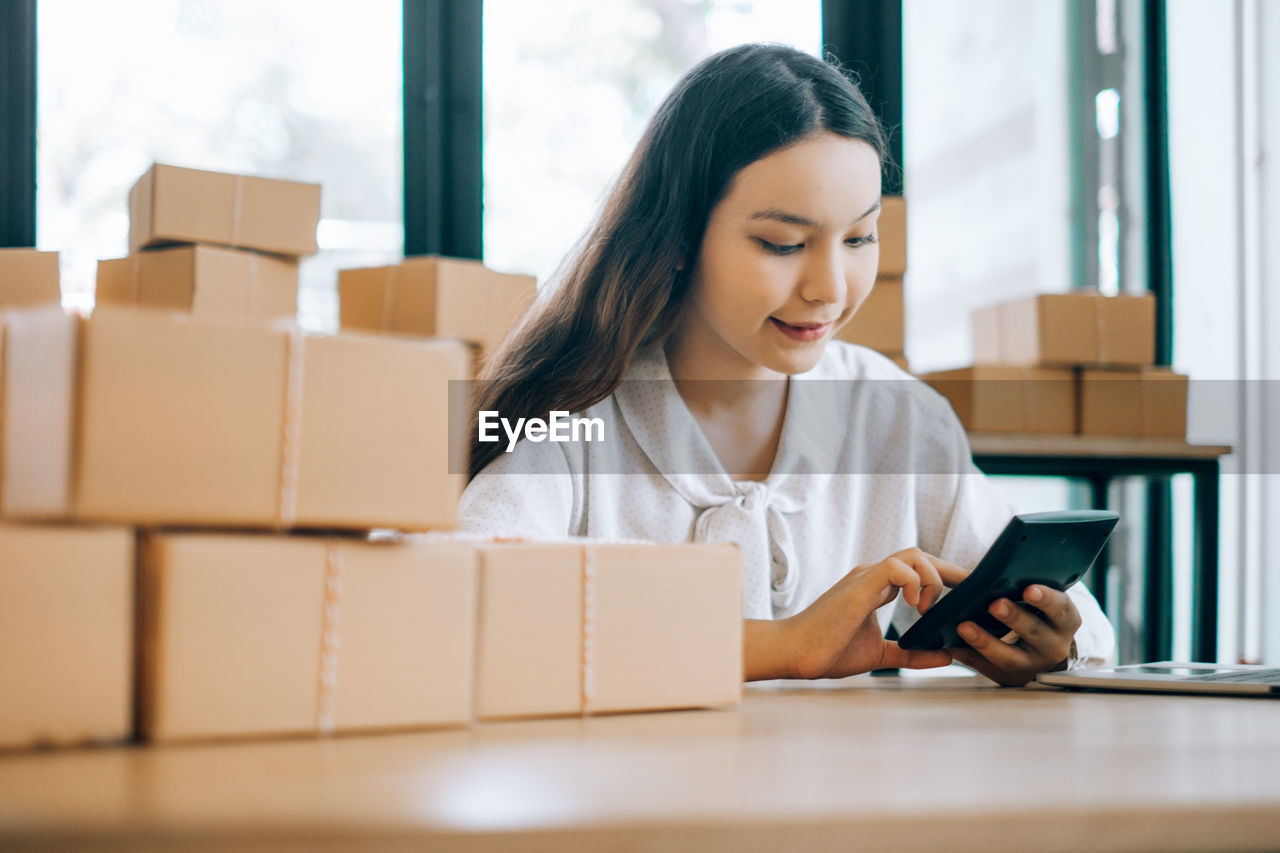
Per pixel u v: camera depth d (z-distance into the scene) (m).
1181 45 3.39
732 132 1.13
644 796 0.43
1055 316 2.71
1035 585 1.05
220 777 0.48
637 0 3.21
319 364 0.61
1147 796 0.44
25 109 2.95
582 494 1.28
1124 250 3.48
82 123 3.02
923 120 3.52
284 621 0.60
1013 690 1.04
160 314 0.58
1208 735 0.66
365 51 3.14
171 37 3.07
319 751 0.56
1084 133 3.52
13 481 0.58
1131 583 3.32
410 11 3.09
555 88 3.19
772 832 0.39
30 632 0.55
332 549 0.62
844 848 0.40
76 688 0.56
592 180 3.21
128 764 0.51
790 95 1.12
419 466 0.64
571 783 0.47
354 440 0.62
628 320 1.23
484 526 1.18
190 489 0.58
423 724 0.64
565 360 1.25
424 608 0.65
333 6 3.13
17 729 0.54
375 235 3.15
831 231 1.13
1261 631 3.16
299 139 3.12
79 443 0.55
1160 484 3.24
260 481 0.60
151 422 0.57
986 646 1.05
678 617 0.76
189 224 2.54
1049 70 3.54
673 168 1.19
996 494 1.46
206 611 0.58
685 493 1.27
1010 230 3.57
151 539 0.58
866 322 2.70
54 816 0.38
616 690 0.73
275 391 0.60
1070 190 3.54
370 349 0.63
